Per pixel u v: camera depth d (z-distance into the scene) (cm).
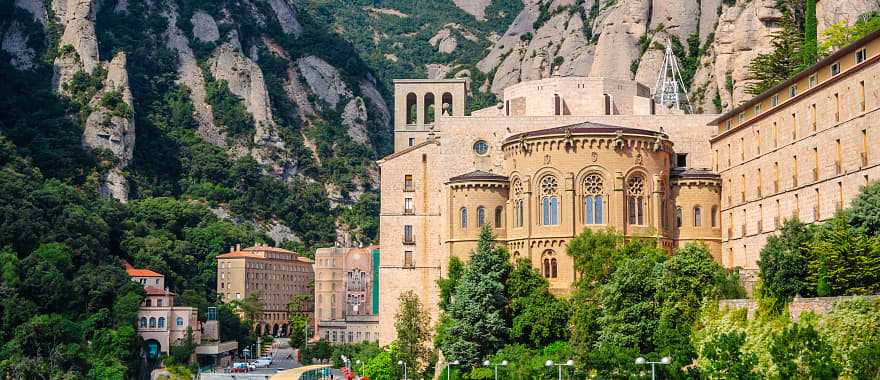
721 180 16362
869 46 12575
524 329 14725
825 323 10844
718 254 16188
